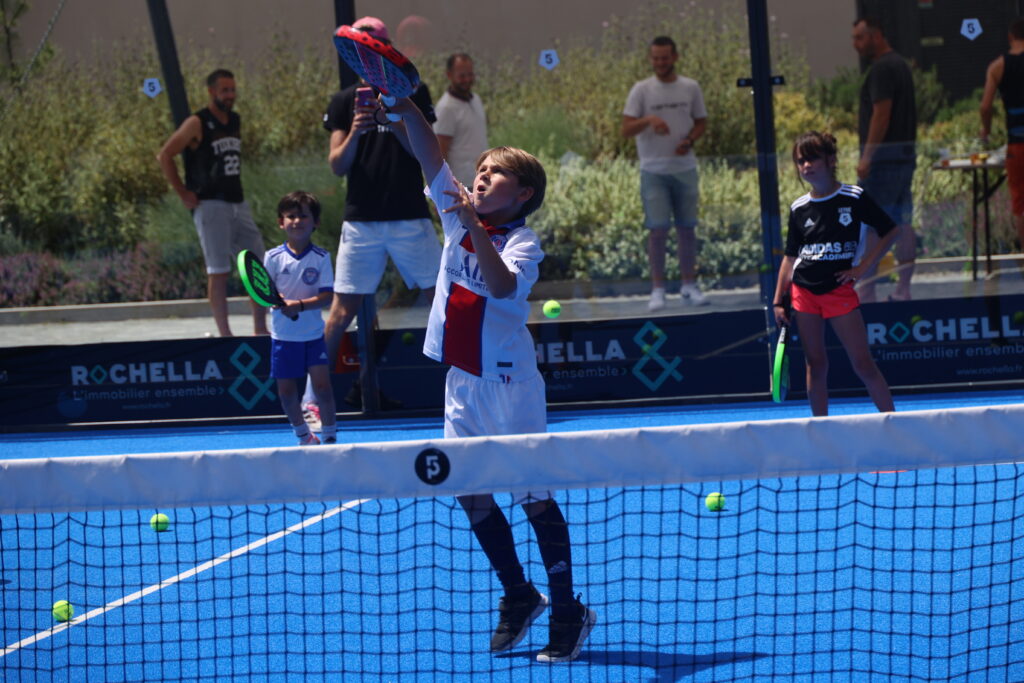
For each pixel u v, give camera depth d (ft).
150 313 35.06
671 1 33.76
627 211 34.35
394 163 31.89
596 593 17.67
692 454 13.21
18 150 35.01
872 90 33.88
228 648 16.19
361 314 34.30
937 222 33.94
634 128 34.12
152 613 17.79
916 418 13.16
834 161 25.48
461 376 16.24
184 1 34.32
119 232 35.06
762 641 15.75
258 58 34.30
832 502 21.70
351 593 18.19
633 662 15.25
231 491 13.35
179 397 35.14
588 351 34.73
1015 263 33.71
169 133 34.78
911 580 17.25
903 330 34.06
